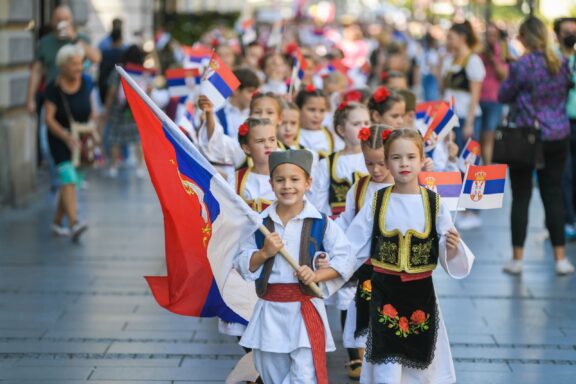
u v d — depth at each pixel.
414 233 10.04
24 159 24.11
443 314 14.68
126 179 28.73
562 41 18.09
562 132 16.77
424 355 10.10
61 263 17.75
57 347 12.89
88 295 15.56
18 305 14.93
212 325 14.02
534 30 16.70
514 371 12.19
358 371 11.77
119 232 20.72
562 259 17.25
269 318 9.81
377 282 10.24
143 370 12.02
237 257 10.03
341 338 13.56
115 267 17.50
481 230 21.39
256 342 9.84
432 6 83.94
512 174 17.14
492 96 24.05
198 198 10.21
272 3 66.50
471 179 10.61
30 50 24.09
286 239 9.91
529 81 16.53
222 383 11.57
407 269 10.07
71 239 19.88
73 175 19.55
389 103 13.82
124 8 44.66
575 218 20.88
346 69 24.75
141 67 27.69
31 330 13.63
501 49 24.03
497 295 15.77
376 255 10.23
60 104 19.48
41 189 25.56
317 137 15.37
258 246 10.10
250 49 25.80
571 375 12.07
